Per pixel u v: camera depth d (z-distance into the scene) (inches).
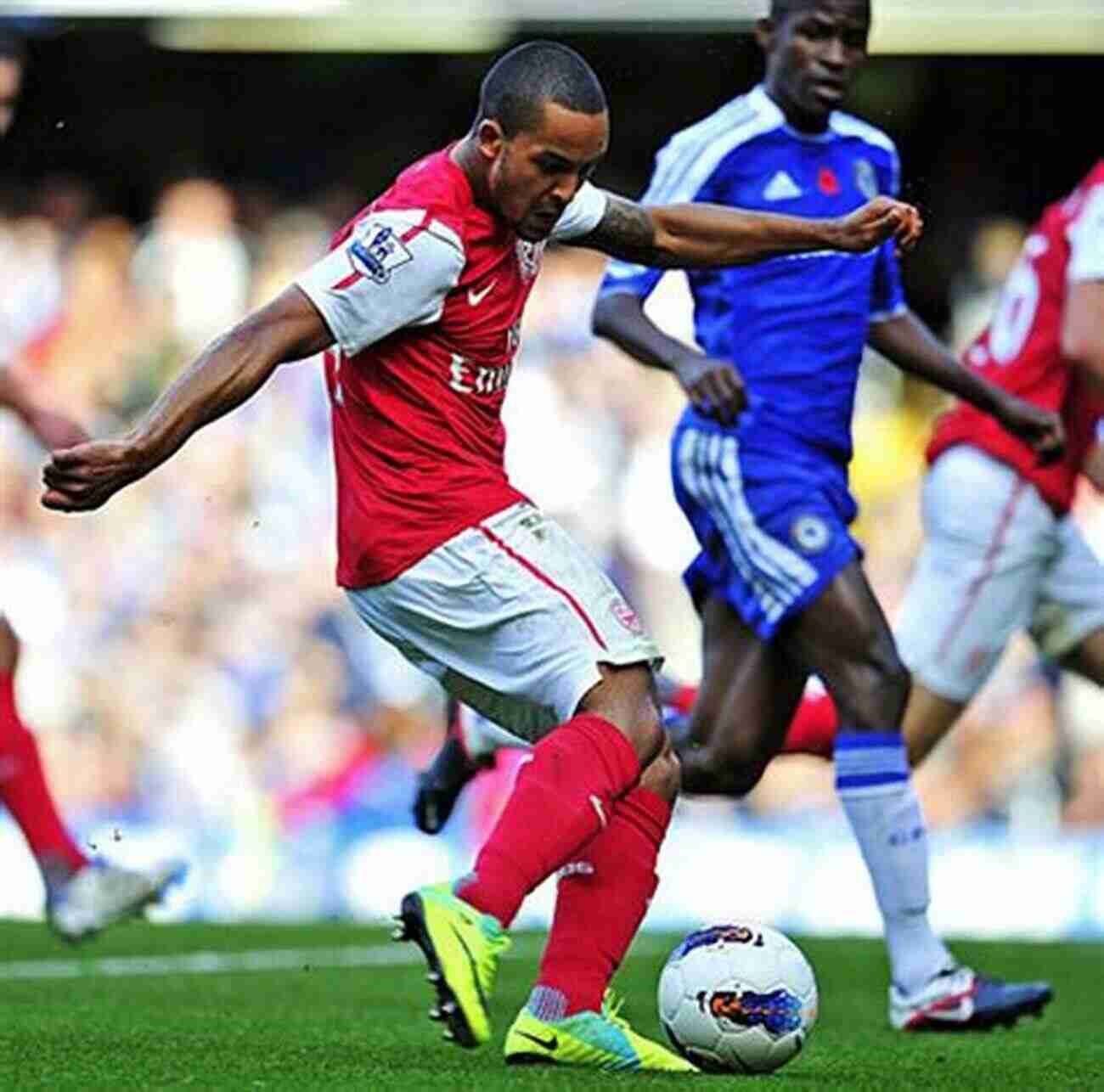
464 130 2082.9
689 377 864.9
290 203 2069.4
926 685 1063.0
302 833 1713.8
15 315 1974.7
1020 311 1030.4
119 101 2033.7
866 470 1985.7
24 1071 622.5
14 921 1327.5
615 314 903.1
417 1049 710.5
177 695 1829.5
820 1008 973.8
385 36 1921.8
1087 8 1881.2
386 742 1809.8
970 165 2085.4
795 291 914.1
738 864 1610.5
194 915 1667.1
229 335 615.5
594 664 646.5
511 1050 653.9
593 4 1852.9
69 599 1840.6
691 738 966.4
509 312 655.1
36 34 1894.7
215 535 1873.8
